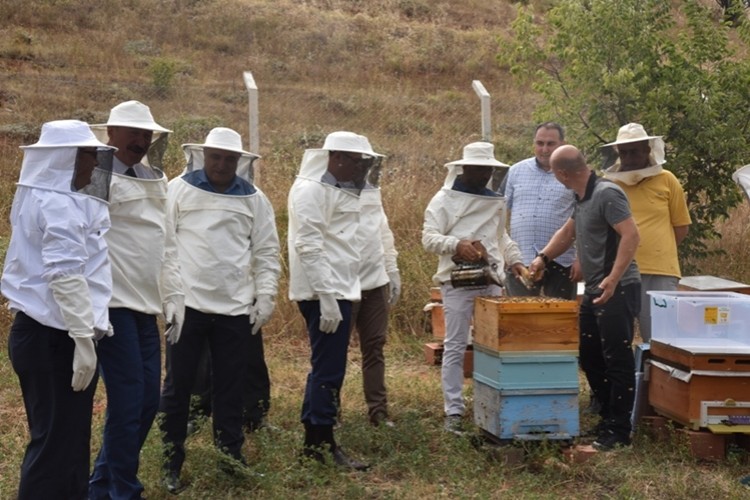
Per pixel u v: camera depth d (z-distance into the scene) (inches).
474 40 888.3
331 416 207.3
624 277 217.5
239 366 196.9
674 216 246.4
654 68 341.7
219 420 197.9
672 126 341.7
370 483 202.4
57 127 154.0
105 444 173.9
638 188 243.1
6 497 190.1
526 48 365.4
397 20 935.7
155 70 664.4
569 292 254.8
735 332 223.3
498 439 211.9
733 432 212.4
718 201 345.1
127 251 172.2
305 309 210.7
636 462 211.3
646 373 231.6
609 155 247.8
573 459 207.5
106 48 748.0
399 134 529.0
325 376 207.3
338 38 852.0
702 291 242.8
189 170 199.9
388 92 676.7
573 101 352.8
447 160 476.1
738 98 338.3
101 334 158.7
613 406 219.6
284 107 600.4
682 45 346.0
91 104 613.6
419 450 211.6
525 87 723.4
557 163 218.5
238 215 195.5
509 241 245.9
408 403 262.5
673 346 220.2
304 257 203.3
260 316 197.6
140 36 798.5
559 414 208.7
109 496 176.7
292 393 276.7
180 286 186.2
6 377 276.4
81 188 156.7
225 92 653.3
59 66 698.8
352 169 211.3
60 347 155.9
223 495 192.5
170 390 193.0
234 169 195.3
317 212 205.3
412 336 344.5
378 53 837.8
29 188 155.1
